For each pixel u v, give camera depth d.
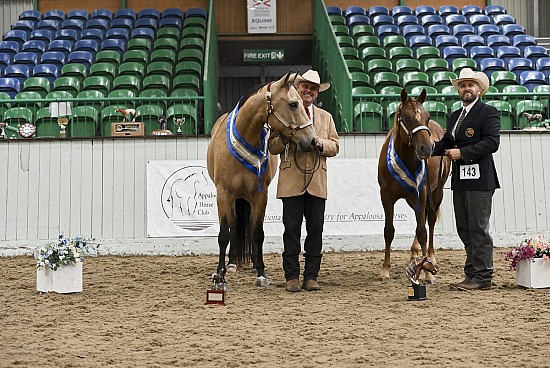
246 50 18.89
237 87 20.83
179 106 13.52
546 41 20.02
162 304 6.82
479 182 7.53
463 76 7.64
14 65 16.45
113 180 11.52
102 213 11.52
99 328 5.77
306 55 19.53
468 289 7.52
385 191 8.13
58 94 14.27
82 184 11.53
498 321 5.90
